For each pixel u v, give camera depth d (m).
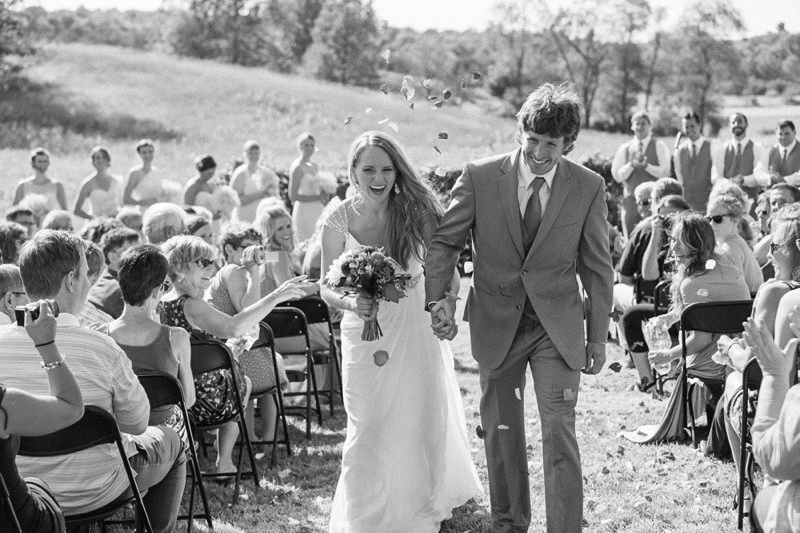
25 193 12.27
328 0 88.19
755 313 4.61
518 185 4.48
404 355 4.87
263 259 6.36
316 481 5.83
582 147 41.66
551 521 4.45
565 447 4.45
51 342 3.39
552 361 4.48
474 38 91.19
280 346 7.30
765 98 67.56
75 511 4.02
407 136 47.22
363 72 83.81
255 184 12.80
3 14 53.78
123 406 4.03
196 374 5.38
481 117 58.88
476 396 7.86
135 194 12.48
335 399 7.95
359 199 4.96
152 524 4.48
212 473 5.81
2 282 4.78
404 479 4.85
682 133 13.05
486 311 4.56
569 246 4.47
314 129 48.50
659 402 7.50
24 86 50.91
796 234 4.51
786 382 3.50
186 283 5.65
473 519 5.13
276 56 91.75
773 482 3.99
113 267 6.34
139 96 51.34
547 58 70.31
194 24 90.69
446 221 4.58
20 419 3.33
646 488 5.49
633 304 8.30
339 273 4.66
